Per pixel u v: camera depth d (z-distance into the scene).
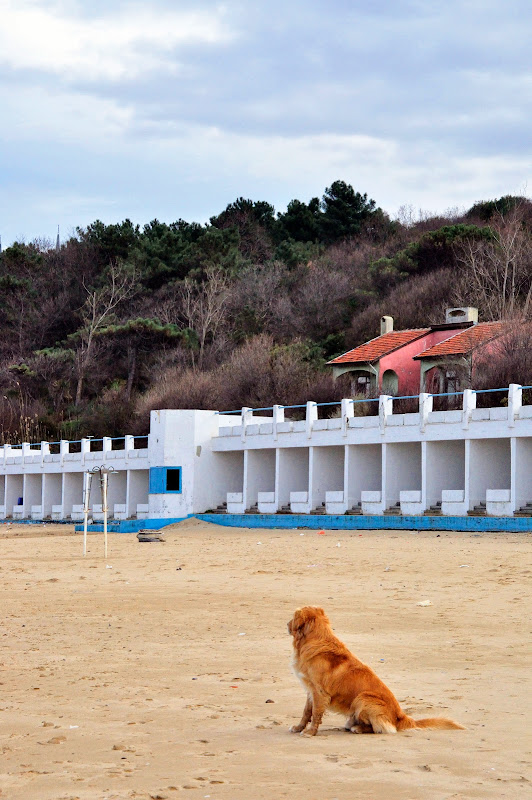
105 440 58.38
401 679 11.23
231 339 82.50
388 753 7.78
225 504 51.34
